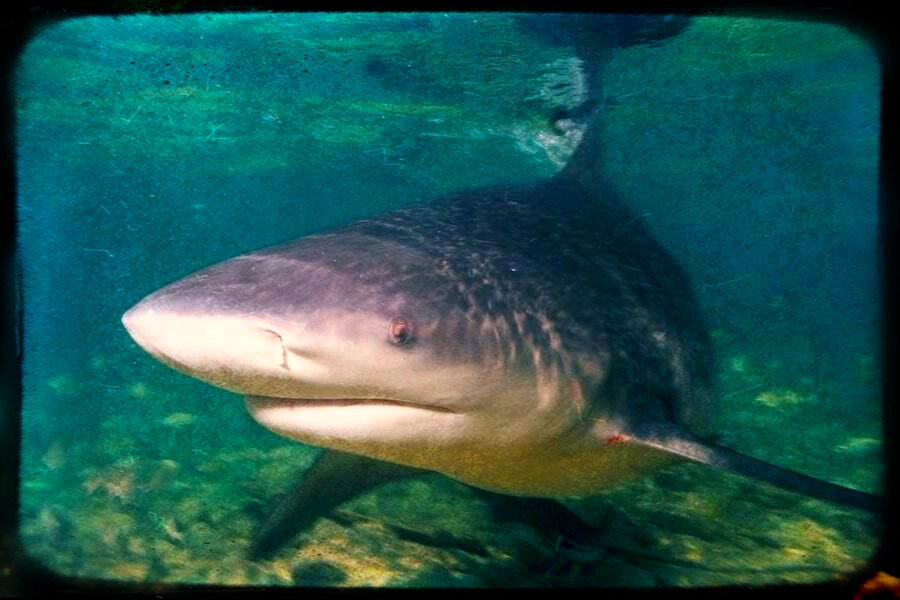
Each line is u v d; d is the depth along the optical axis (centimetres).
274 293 77
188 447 179
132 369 274
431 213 105
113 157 559
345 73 303
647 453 102
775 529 121
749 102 388
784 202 822
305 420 81
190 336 73
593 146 128
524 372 88
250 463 165
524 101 331
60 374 261
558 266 100
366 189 777
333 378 77
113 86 326
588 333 96
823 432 193
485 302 87
